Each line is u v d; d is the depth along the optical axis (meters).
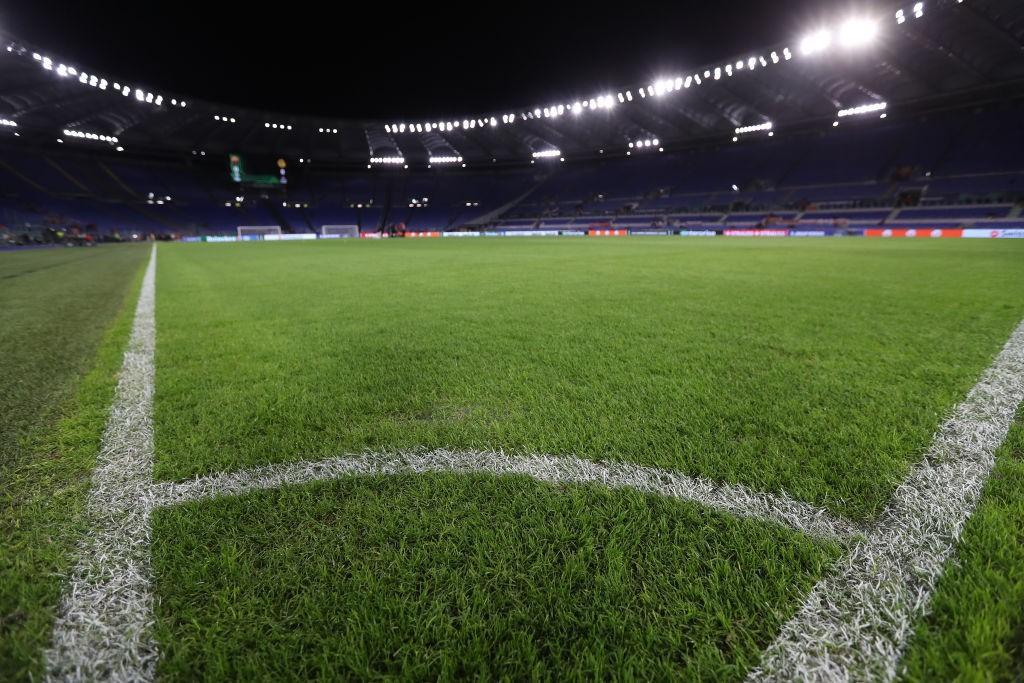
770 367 2.40
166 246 26.66
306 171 54.75
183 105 37.59
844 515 1.20
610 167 51.75
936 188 30.50
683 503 1.26
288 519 1.23
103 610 0.96
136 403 2.05
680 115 39.03
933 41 24.38
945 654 0.82
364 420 1.83
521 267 8.34
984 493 1.27
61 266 10.84
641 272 7.15
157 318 4.02
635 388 2.12
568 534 1.14
